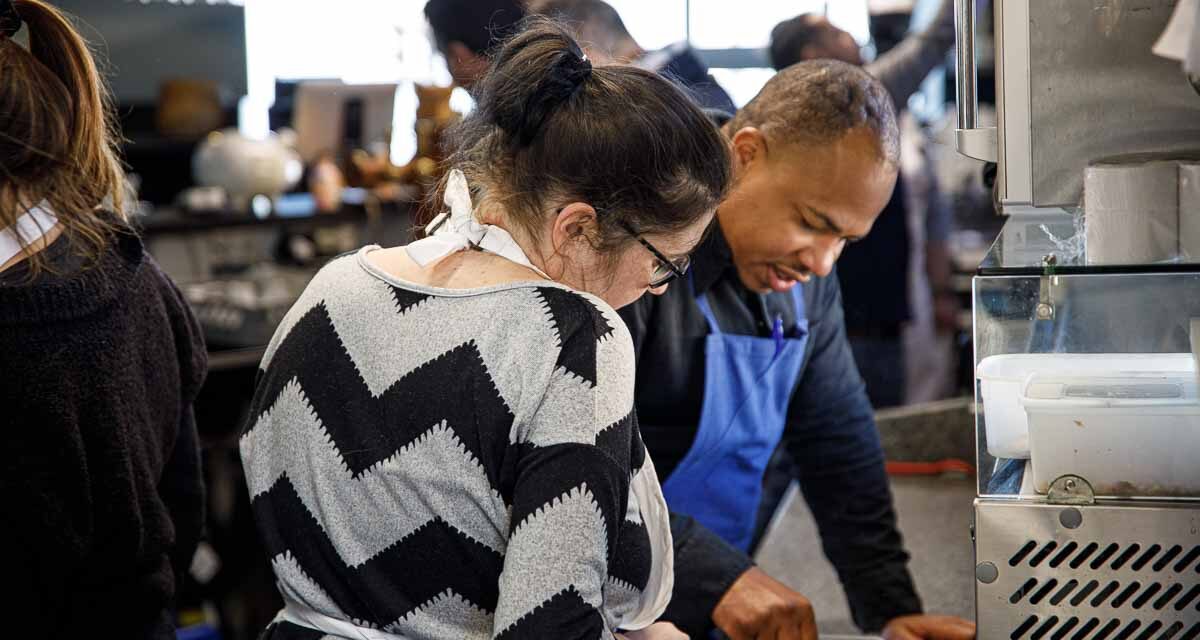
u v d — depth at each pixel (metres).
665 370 1.45
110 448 1.14
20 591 1.14
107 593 1.20
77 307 1.11
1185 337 0.98
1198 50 0.97
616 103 0.92
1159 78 1.05
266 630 1.05
